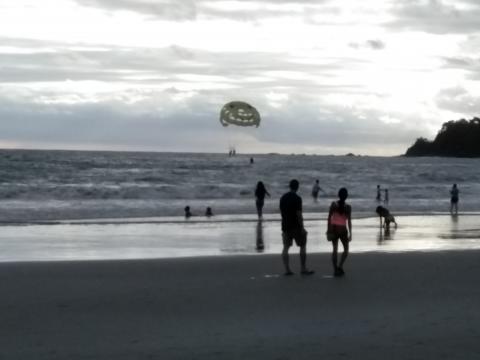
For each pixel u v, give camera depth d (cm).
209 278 1516
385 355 927
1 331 1040
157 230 2825
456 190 4003
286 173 8131
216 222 3250
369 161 15312
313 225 3109
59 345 969
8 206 3919
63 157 10962
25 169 7500
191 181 6775
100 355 923
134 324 1087
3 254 2016
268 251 2123
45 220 3234
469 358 914
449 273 1579
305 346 967
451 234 2728
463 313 1166
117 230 2809
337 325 1084
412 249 2155
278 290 1364
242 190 5347
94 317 1131
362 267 1669
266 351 944
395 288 1386
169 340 995
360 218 3609
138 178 6794
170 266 1697
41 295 1309
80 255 2005
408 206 4584
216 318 1130
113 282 1460
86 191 4972
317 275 1553
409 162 15025
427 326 1077
